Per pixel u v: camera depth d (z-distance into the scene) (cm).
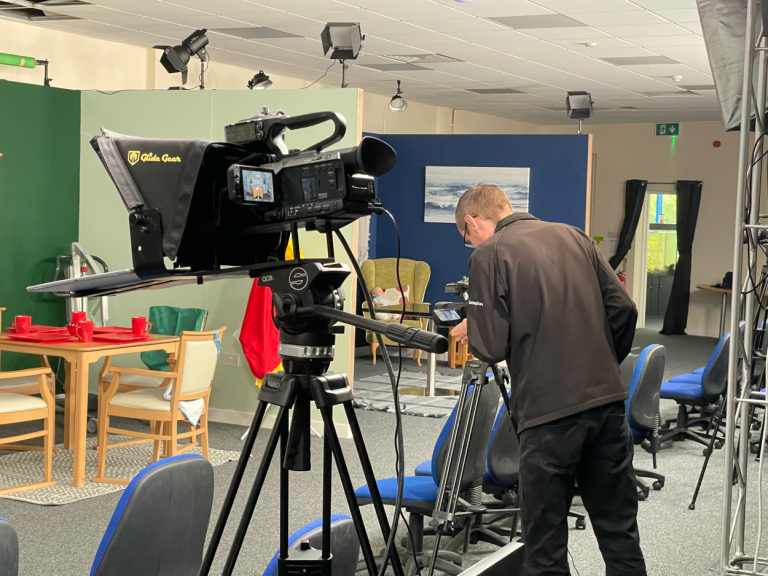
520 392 269
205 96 685
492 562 125
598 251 284
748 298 312
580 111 935
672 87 1097
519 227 280
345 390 167
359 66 1004
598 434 265
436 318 315
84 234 758
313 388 163
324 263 165
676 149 1457
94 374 730
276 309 164
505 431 375
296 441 168
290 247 665
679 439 659
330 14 745
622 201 1504
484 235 301
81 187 757
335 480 526
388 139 1008
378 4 707
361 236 989
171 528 226
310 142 654
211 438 633
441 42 855
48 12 745
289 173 161
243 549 406
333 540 196
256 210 164
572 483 267
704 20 323
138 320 555
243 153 170
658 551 417
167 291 705
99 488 503
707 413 688
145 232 166
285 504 170
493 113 1427
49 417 505
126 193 168
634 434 515
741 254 291
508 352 274
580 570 389
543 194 951
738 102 325
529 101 1263
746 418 313
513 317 268
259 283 167
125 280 169
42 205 738
